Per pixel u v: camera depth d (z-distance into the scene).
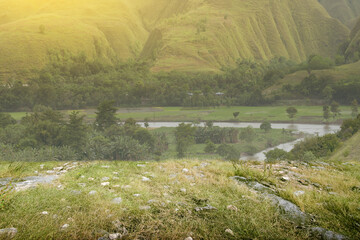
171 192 5.23
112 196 4.75
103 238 3.30
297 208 4.47
